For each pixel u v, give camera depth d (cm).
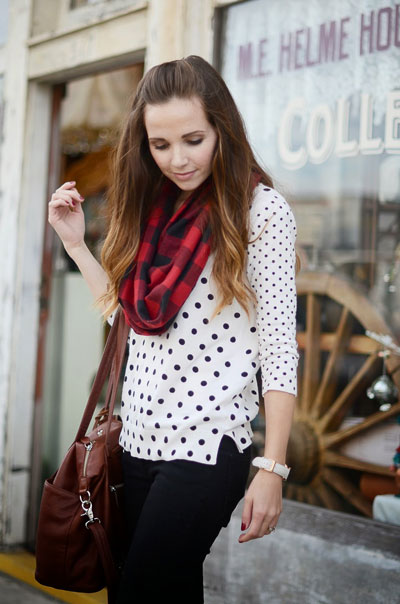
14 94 379
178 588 157
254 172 167
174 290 157
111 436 175
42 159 380
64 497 171
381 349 258
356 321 264
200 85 157
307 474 270
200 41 291
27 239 376
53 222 185
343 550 243
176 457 156
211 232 159
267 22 279
